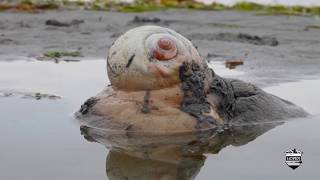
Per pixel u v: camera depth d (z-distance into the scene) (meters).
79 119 0.77
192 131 0.74
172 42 0.76
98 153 0.66
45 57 1.20
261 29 1.85
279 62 1.16
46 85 0.95
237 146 0.70
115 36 1.57
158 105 0.75
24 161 0.64
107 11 2.57
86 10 2.57
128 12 2.57
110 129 0.74
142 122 0.74
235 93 0.80
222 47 1.35
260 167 0.63
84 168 0.62
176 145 0.70
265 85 0.96
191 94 0.76
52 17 2.16
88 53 1.25
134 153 0.67
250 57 1.22
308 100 0.88
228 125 0.76
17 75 1.03
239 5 2.96
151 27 0.78
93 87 0.94
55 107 0.83
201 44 1.40
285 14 2.53
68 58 1.19
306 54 1.26
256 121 0.78
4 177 0.60
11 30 1.66
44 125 0.75
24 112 0.81
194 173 0.62
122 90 0.77
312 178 0.60
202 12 2.65
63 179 0.59
